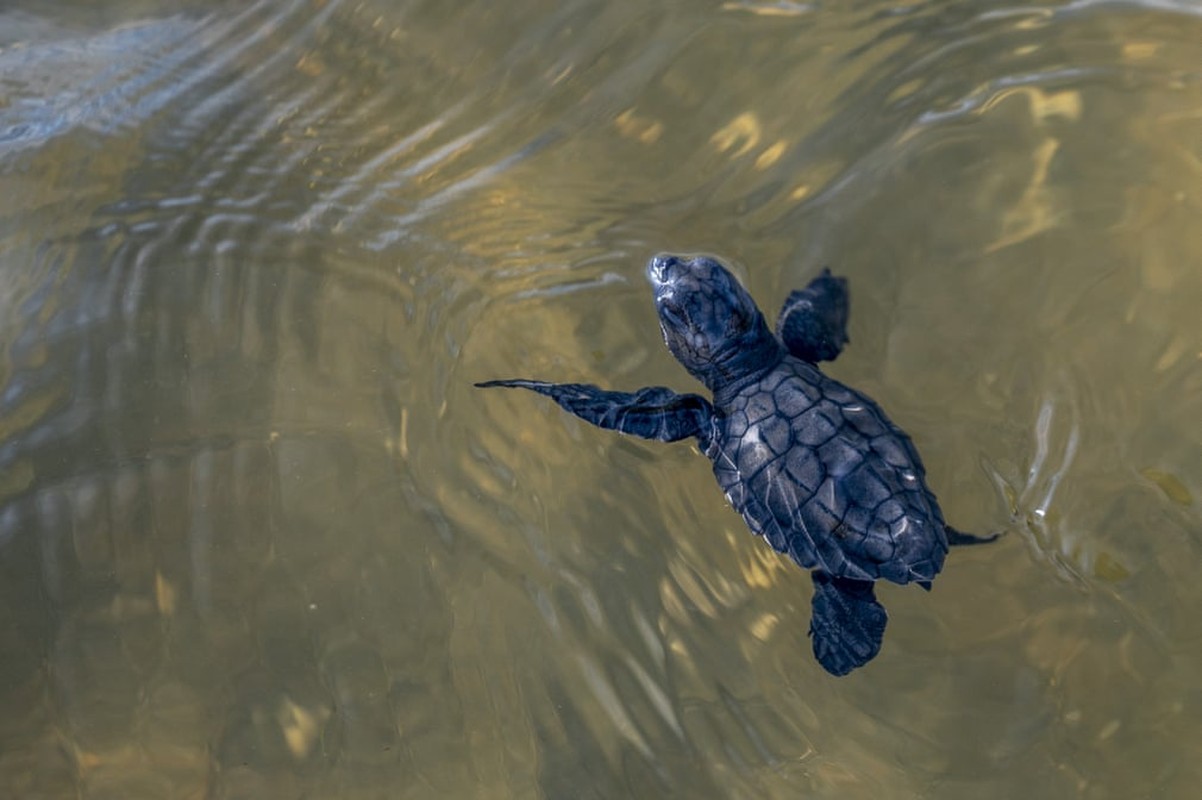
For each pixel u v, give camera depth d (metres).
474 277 0.41
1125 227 0.40
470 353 0.41
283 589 0.39
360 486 0.40
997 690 0.37
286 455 0.40
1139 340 0.39
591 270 0.41
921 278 0.40
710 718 0.38
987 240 0.40
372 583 0.39
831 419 0.38
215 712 0.38
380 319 0.41
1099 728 0.37
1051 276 0.40
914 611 0.38
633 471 0.40
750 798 0.37
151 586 0.39
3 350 0.41
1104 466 0.39
